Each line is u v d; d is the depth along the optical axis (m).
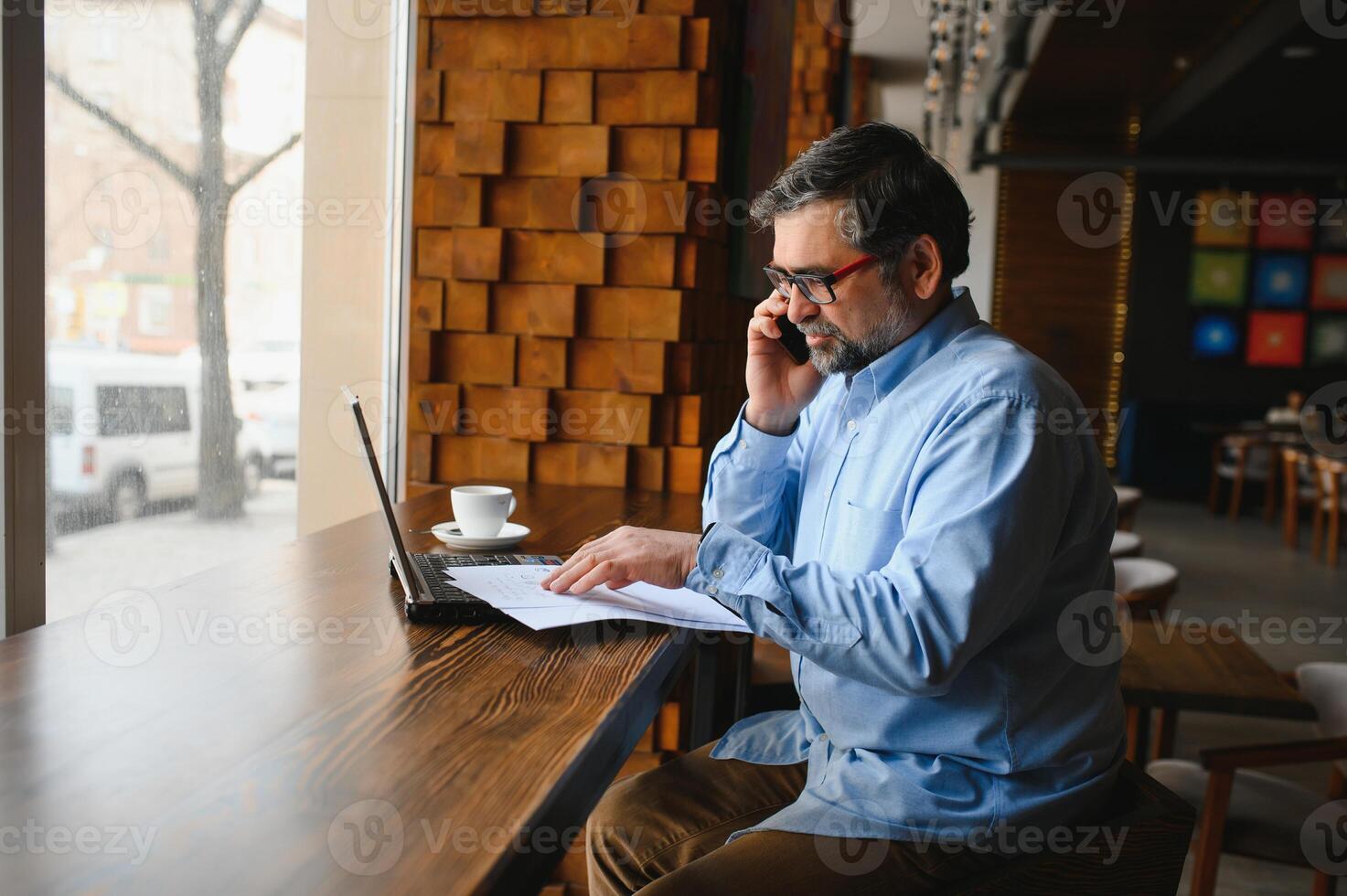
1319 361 9.52
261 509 2.00
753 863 1.12
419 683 1.02
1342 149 9.31
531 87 2.21
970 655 1.07
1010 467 1.11
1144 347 9.73
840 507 1.31
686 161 2.20
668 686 1.15
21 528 1.28
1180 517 8.30
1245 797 1.88
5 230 1.23
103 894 0.62
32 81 1.26
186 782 0.78
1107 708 1.23
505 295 2.28
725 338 2.66
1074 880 1.12
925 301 1.29
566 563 1.29
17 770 0.79
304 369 2.13
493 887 0.66
